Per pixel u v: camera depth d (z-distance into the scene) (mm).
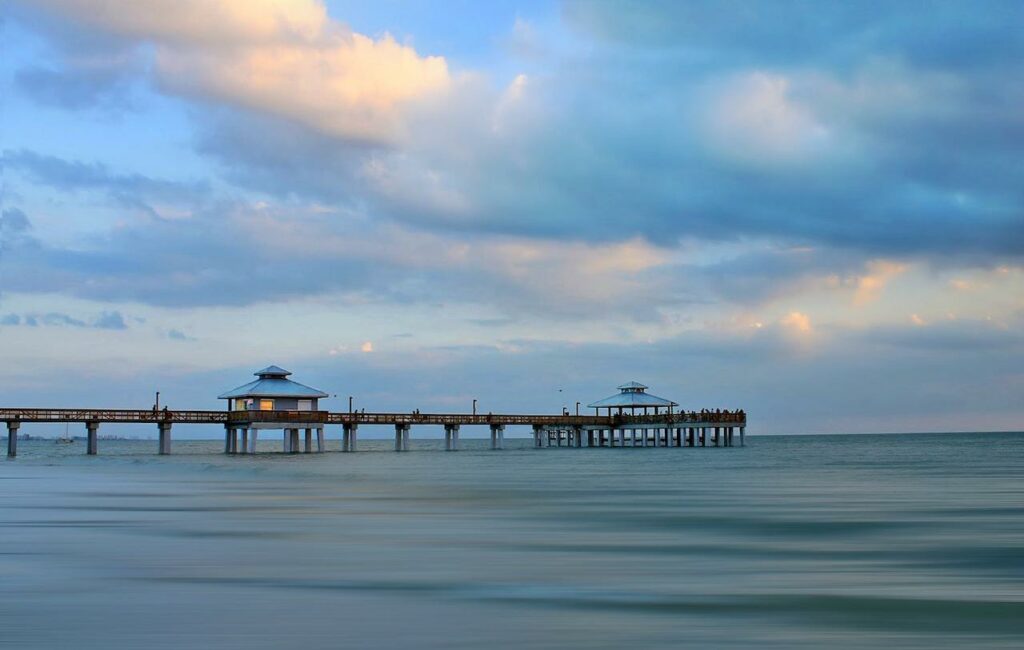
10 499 45281
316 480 63438
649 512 38906
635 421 166125
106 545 27594
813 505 42344
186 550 26531
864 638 16391
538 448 161625
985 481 60688
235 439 122688
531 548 27422
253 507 40812
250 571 22969
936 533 31328
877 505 42219
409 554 25969
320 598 19656
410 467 87625
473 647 15695
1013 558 25641
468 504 42781
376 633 16609
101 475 70125
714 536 30531
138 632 16625
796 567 23984
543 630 16906
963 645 15961
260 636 16375
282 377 128875
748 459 111438
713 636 16516
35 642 15930
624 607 18828
